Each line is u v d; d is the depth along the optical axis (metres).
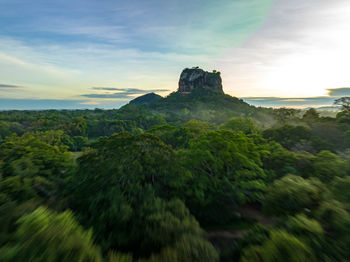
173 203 12.71
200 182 18.83
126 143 20.80
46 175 16.33
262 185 17.11
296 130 33.97
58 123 94.88
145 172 17.95
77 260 5.29
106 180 15.98
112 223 12.60
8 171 15.39
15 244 5.36
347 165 16.81
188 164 20.19
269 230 9.78
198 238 9.97
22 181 13.79
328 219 9.13
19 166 15.98
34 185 13.74
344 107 42.66
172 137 39.44
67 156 20.72
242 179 18.22
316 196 11.42
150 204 13.27
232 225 17.48
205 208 18.22
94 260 5.93
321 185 12.32
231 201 18.64
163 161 19.81
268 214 13.40
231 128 46.25
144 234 11.55
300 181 12.54
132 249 11.54
